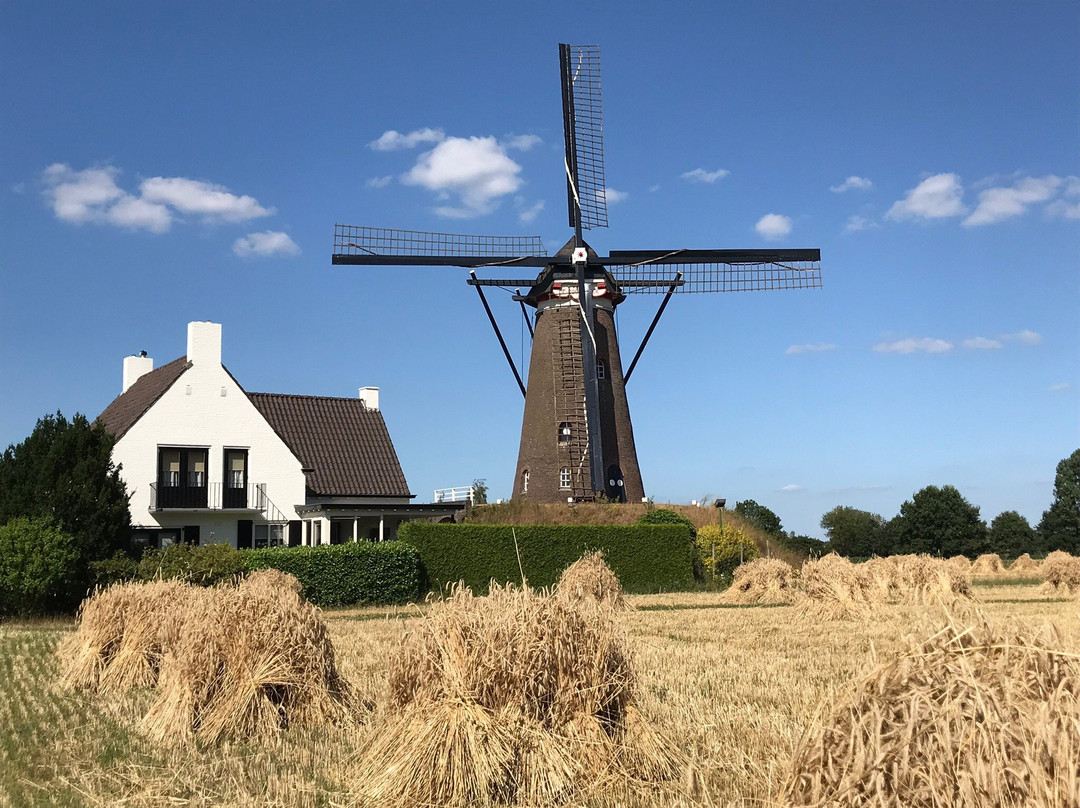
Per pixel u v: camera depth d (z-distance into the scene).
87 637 12.90
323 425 40.41
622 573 33.00
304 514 35.22
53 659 15.66
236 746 8.62
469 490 39.34
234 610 9.48
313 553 27.56
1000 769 4.33
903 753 4.59
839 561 21.89
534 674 7.21
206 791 7.09
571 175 41.38
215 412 34.84
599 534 32.84
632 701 7.65
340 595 27.73
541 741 7.01
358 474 38.97
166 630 11.18
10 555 22.81
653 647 14.81
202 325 35.09
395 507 36.16
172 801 6.87
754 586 27.30
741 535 37.25
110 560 24.53
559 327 40.62
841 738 4.88
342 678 10.07
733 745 7.88
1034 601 25.94
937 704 4.64
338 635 18.31
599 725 7.27
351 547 28.20
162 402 34.12
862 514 85.56
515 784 6.89
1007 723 4.41
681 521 36.06
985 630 4.97
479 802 6.75
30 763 8.10
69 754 8.38
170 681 9.63
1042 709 4.36
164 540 33.69
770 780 6.08
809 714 5.83
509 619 7.44
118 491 26.14
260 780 7.39
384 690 7.87
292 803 6.76
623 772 7.04
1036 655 4.66
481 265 40.12
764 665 12.96
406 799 6.81
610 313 41.94
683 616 21.92
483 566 30.86
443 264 39.59
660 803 6.52
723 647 15.40
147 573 23.83
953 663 4.80
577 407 39.97
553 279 40.94
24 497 24.62
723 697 10.38
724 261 40.75
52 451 25.22
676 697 10.12
